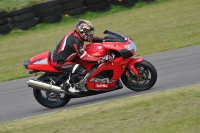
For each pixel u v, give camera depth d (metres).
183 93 24.86
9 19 53.66
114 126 21.27
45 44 49.03
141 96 26.20
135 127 20.81
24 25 54.00
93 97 30.38
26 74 38.72
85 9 56.50
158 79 31.97
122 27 51.22
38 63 28.05
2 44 51.12
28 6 54.16
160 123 20.86
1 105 31.06
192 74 32.00
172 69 34.28
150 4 58.34
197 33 44.41
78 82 28.00
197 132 19.39
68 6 55.44
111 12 57.03
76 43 27.38
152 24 50.59
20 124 23.84
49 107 28.36
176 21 50.09
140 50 41.88
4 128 23.44
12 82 36.88
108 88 28.41
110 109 23.98
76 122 22.55
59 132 21.45
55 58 28.02
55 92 27.66
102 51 27.78
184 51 39.00
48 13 54.69
